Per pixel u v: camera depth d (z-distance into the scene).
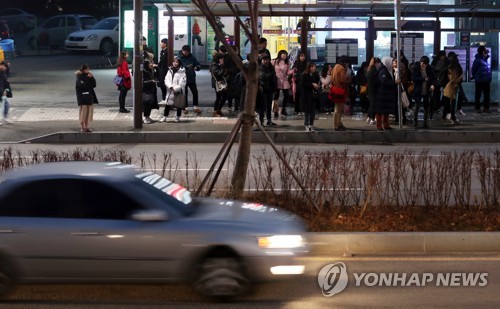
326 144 36.69
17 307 13.16
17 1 89.06
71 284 13.31
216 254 13.14
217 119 40.44
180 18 56.81
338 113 37.66
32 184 13.38
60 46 74.75
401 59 39.12
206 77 55.12
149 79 38.84
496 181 19.77
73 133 36.53
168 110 39.59
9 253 13.01
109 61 62.84
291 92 45.22
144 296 13.74
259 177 24.34
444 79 40.75
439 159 24.03
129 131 37.22
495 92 46.25
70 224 13.10
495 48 46.03
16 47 75.69
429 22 44.69
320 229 17.61
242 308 13.13
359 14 45.09
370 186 19.14
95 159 24.36
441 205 19.22
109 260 13.05
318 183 21.41
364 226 17.89
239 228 13.18
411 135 37.44
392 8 44.22
